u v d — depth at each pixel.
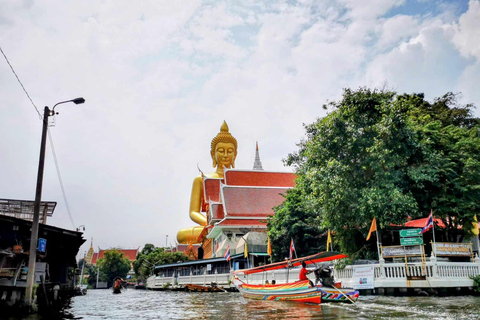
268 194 61.28
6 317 15.97
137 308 21.58
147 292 53.88
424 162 25.36
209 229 62.03
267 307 18.59
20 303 17.00
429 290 21.16
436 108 32.91
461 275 21.94
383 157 23.62
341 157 25.95
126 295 43.88
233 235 55.06
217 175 71.69
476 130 27.53
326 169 25.28
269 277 32.69
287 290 21.20
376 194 23.59
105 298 36.25
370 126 25.08
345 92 26.89
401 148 24.59
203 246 72.88
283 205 41.12
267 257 44.12
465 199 24.94
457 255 22.50
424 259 21.80
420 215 25.39
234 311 17.67
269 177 66.62
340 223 26.12
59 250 29.27
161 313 18.08
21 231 22.08
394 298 20.31
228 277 44.03
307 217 37.19
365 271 23.36
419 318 12.74
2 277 19.09
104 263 98.12
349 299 18.19
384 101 25.30
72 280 43.34
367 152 25.25
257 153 85.00
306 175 28.89
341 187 24.69
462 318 12.61
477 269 22.47
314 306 18.16
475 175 24.59
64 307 23.28
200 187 72.25
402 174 24.89
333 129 25.58
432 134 26.11
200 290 44.50
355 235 28.66
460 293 21.41
